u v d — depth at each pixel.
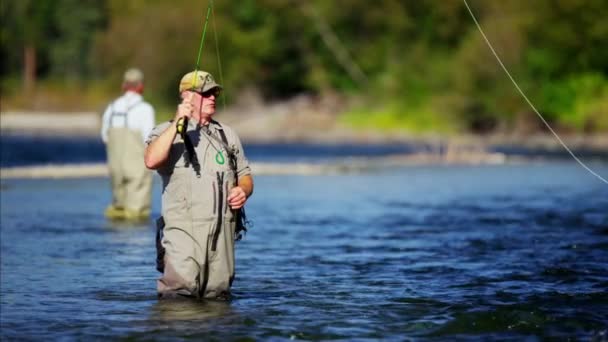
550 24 174.88
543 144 141.38
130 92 39.94
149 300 22.25
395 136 164.38
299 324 19.72
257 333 18.95
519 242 32.84
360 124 178.88
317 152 113.31
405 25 192.00
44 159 88.62
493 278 25.20
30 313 20.89
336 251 30.81
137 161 39.69
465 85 173.38
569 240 33.28
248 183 22.34
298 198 50.62
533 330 19.19
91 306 21.61
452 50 190.62
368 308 21.31
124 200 40.09
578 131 167.75
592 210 44.50
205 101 21.95
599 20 173.75
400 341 18.39
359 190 56.31
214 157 21.83
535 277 25.31
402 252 30.48
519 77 171.38
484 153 101.81
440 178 67.62
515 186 60.50
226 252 22.06
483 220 40.16
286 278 25.44
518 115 171.25
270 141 150.38
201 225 21.73
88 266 27.48
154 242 32.69
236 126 177.50
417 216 41.81
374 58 195.38
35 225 37.47
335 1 195.88
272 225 38.38
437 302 21.95
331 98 194.12
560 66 173.62
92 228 36.47
